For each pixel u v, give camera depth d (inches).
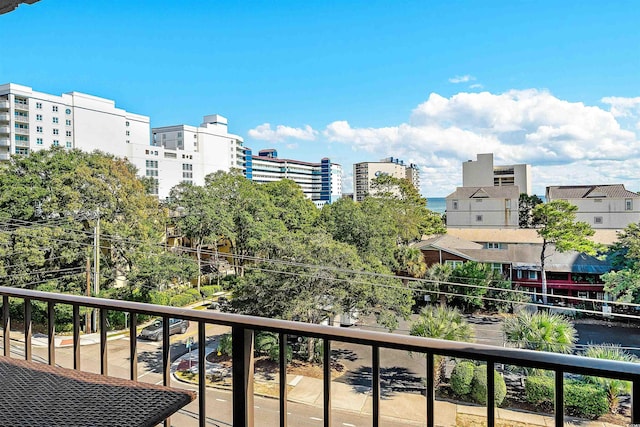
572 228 603.5
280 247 441.1
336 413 281.0
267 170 1856.5
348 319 440.1
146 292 558.3
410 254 618.5
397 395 301.6
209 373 332.2
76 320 56.6
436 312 350.6
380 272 435.8
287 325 42.3
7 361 49.8
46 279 523.5
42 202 572.7
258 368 358.6
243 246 712.4
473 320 502.3
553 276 599.5
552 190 789.2
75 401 39.0
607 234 638.5
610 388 231.6
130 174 660.1
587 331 468.4
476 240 701.9
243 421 44.4
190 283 641.0
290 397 306.8
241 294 443.2
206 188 747.4
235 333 45.0
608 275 536.7
